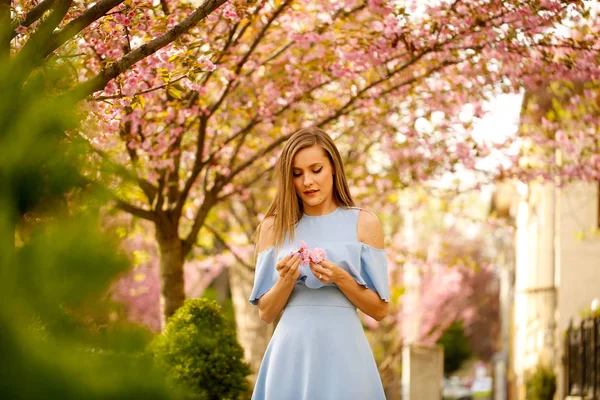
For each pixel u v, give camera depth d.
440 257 10.96
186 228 10.97
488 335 30.38
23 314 1.66
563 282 10.05
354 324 3.26
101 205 1.91
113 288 1.78
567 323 10.01
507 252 19.83
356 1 6.12
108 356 1.71
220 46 5.86
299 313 3.24
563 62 5.59
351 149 8.57
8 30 2.54
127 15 4.20
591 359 8.19
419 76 6.11
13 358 1.59
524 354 13.73
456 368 27.64
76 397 1.59
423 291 17.52
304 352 3.17
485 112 6.56
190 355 4.71
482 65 5.91
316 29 5.91
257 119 6.40
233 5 4.62
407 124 7.37
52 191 1.88
